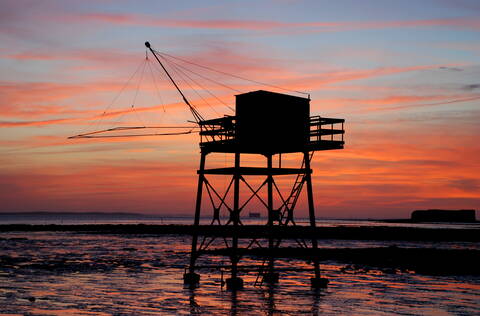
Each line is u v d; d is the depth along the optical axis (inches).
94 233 5674.2
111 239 4426.7
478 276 1761.8
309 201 1384.1
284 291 1371.8
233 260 1401.3
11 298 1269.7
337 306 1170.6
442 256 2501.2
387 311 1122.0
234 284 1397.6
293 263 2214.6
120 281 1596.9
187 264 2186.3
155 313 1085.8
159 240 4325.8
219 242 4057.6
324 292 1360.7
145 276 1733.5
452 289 1450.5
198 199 1432.1
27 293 1349.7
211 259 2456.9
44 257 2509.8
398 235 4913.9
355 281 1605.6
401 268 2016.5
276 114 1325.0
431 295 1338.6
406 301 1243.2
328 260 2356.1
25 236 4864.7
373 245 3683.6
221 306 1163.9
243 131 1306.6
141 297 1280.8
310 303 1203.2
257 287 1440.7
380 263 2208.4
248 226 6328.7
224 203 1368.1
